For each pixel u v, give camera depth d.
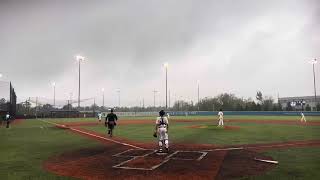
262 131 29.33
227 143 19.95
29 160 14.15
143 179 10.41
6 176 10.93
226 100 113.19
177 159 13.93
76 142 21.53
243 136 24.52
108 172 11.46
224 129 32.03
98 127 38.91
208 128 33.56
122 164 12.90
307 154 15.14
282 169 11.65
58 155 15.62
